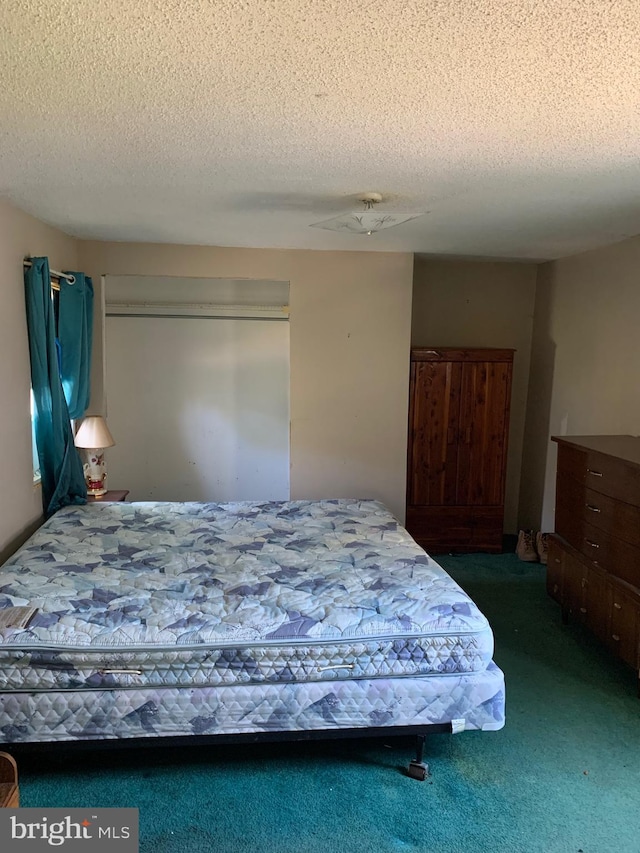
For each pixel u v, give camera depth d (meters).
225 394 5.13
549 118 1.66
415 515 4.43
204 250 3.94
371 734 2.01
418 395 4.31
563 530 3.34
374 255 4.09
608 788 2.04
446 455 4.38
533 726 2.38
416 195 2.54
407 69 1.36
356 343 4.17
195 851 1.74
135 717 1.92
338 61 1.32
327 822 1.86
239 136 1.83
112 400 5.06
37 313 2.99
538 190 2.44
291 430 4.21
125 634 1.95
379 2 1.08
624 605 2.68
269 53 1.28
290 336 4.12
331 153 1.99
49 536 2.89
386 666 2.00
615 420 3.67
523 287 4.75
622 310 3.59
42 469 3.26
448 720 2.01
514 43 1.23
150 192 2.56
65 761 2.11
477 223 3.11
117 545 2.80
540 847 1.78
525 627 3.25
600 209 2.77
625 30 1.17
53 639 1.91
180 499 5.22
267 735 1.98
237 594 2.25
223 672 1.95
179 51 1.28
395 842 1.79
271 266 4.03
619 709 2.51
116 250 3.85
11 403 2.81
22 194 2.61
